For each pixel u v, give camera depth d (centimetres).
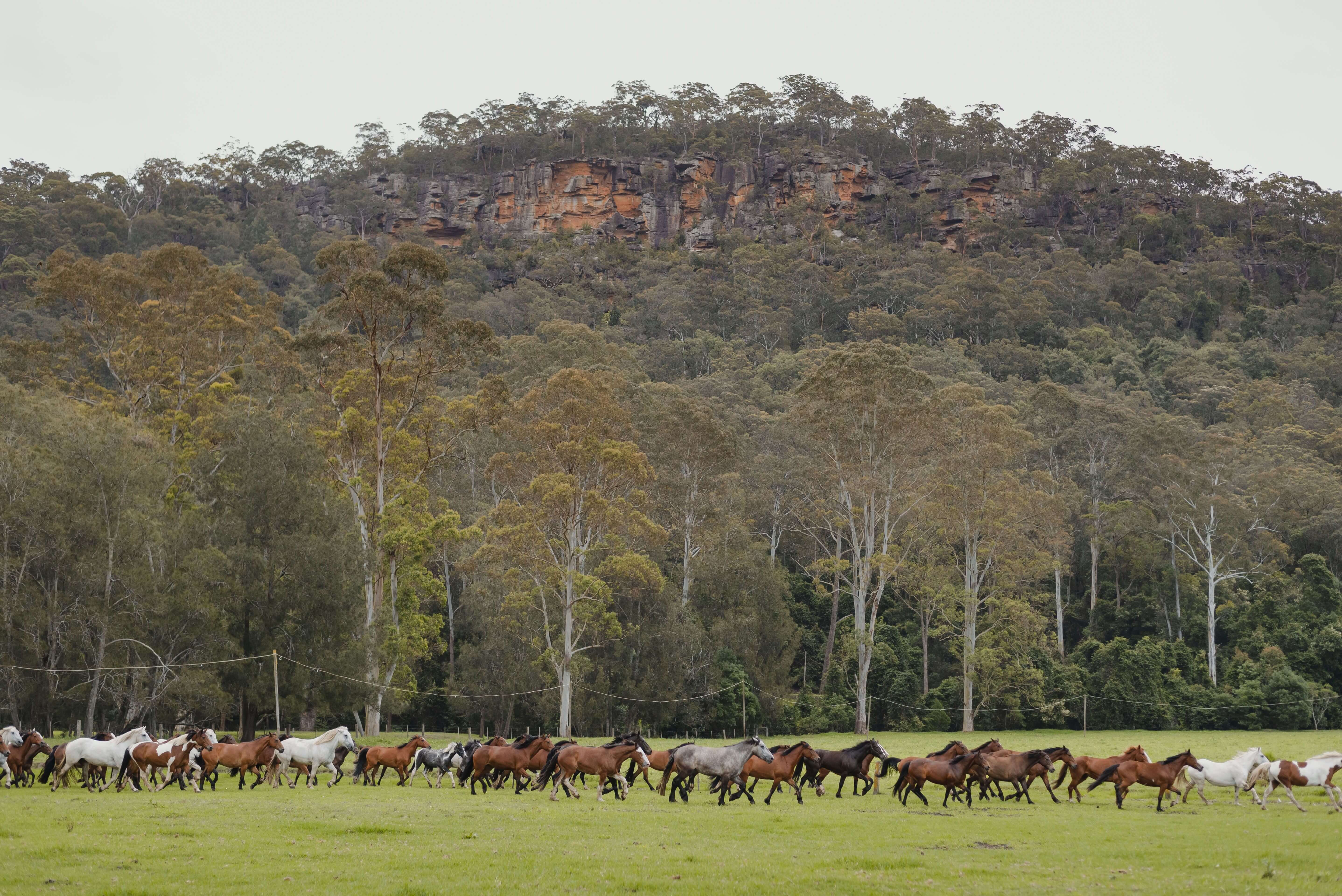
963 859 1983
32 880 1650
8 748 3111
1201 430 11756
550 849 1984
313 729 6300
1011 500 7788
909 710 8206
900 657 8719
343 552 5334
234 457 5541
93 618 4903
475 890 1628
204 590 5053
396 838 2100
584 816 2488
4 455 5012
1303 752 5297
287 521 5353
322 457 5862
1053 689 8294
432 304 6519
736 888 1678
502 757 3092
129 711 4988
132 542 5053
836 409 8244
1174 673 8431
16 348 7706
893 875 1802
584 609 6600
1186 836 2269
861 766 3120
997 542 7938
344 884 1664
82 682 5078
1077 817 2622
